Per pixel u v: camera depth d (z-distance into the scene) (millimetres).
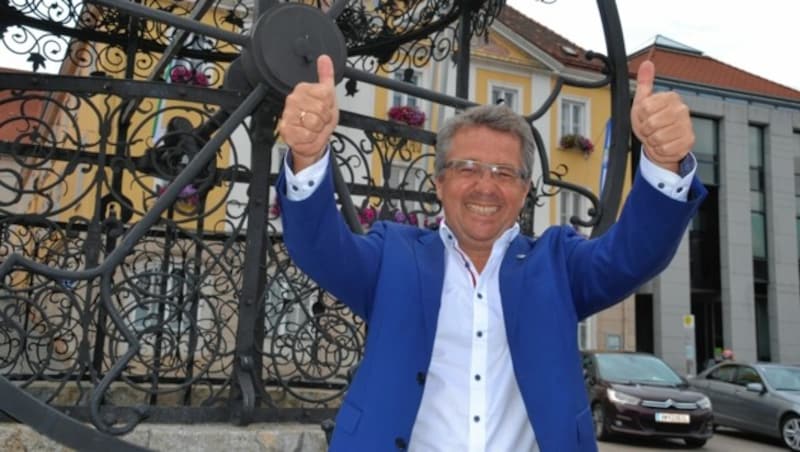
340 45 2670
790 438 11766
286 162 1545
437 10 4570
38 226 4160
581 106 24000
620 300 1624
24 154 3320
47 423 1966
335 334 3002
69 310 2871
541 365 1529
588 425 1525
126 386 3785
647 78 1448
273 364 2895
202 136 3490
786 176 28016
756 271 27516
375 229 1767
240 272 3283
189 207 3371
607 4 3385
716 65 31047
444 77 8883
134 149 4926
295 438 2590
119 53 5668
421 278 1618
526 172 1699
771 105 28203
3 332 3164
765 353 27359
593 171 23406
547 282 1598
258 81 2613
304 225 1532
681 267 26375
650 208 1462
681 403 11203
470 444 1568
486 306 1639
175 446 2482
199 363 3541
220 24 5262
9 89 2654
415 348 1562
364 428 1507
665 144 1393
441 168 1719
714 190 27609
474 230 1646
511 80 23094
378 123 3080
